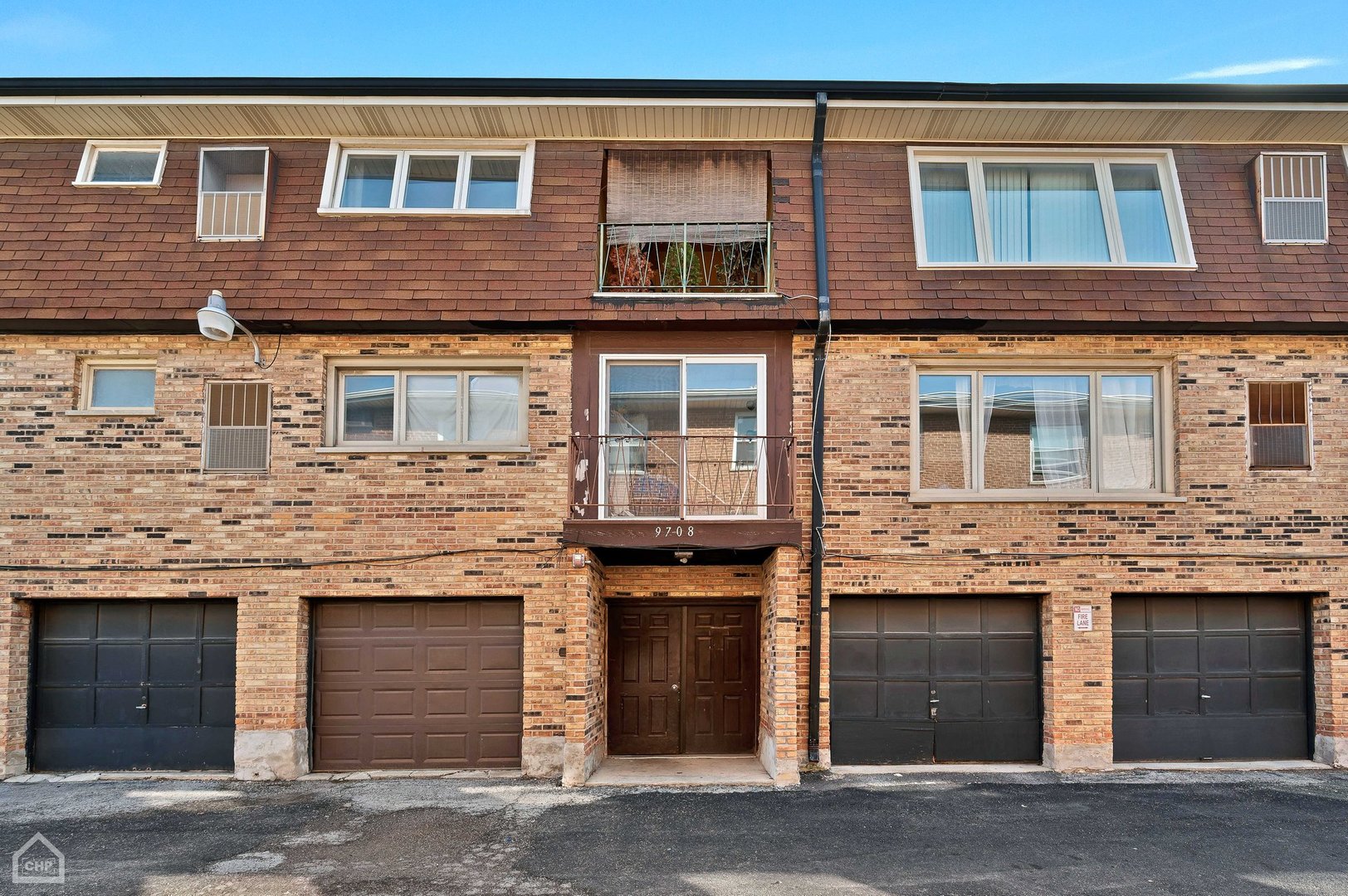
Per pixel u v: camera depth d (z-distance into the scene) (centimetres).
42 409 919
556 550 910
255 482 914
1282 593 934
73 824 735
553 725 894
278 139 991
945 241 973
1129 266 936
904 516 918
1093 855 650
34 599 912
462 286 921
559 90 944
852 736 921
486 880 604
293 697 892
